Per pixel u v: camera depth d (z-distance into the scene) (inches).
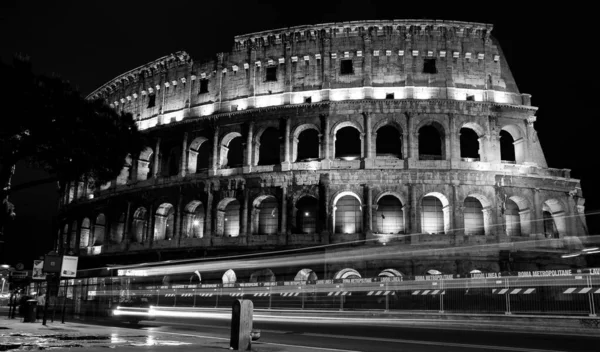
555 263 2662.4
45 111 1696.6
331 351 769.6
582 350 810.8
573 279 1561.3
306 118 2886.3
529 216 2748.5
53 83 1771.7
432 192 2699.3
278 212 2778.1
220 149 3031.5
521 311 1593.3
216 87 3127.5
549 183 2783.0
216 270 2819.9
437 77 2859.3
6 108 1644.9
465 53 2898.6
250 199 2856.8
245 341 767.7
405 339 1004.6
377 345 893.2
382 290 2011.6
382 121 2812.5
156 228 3166.8
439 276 1924.2
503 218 2687.0
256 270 2741.1
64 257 1425.9
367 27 2925.7
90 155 1807.3
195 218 3112.7
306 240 2704.2
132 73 3506.4
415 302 1897.1
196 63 3243.1
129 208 3230.8
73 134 1760.6
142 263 3063.5
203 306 2615.7
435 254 2615.7
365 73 2869.1
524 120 2854.3
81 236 3612.2
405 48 2891.2
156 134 3230.8
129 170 3484.3
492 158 2768.2
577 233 2755.9
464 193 2699.3
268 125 2947.8
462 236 2635.3
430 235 2640.3
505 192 2726.4
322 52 2950.3
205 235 2906.0
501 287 1737.2
